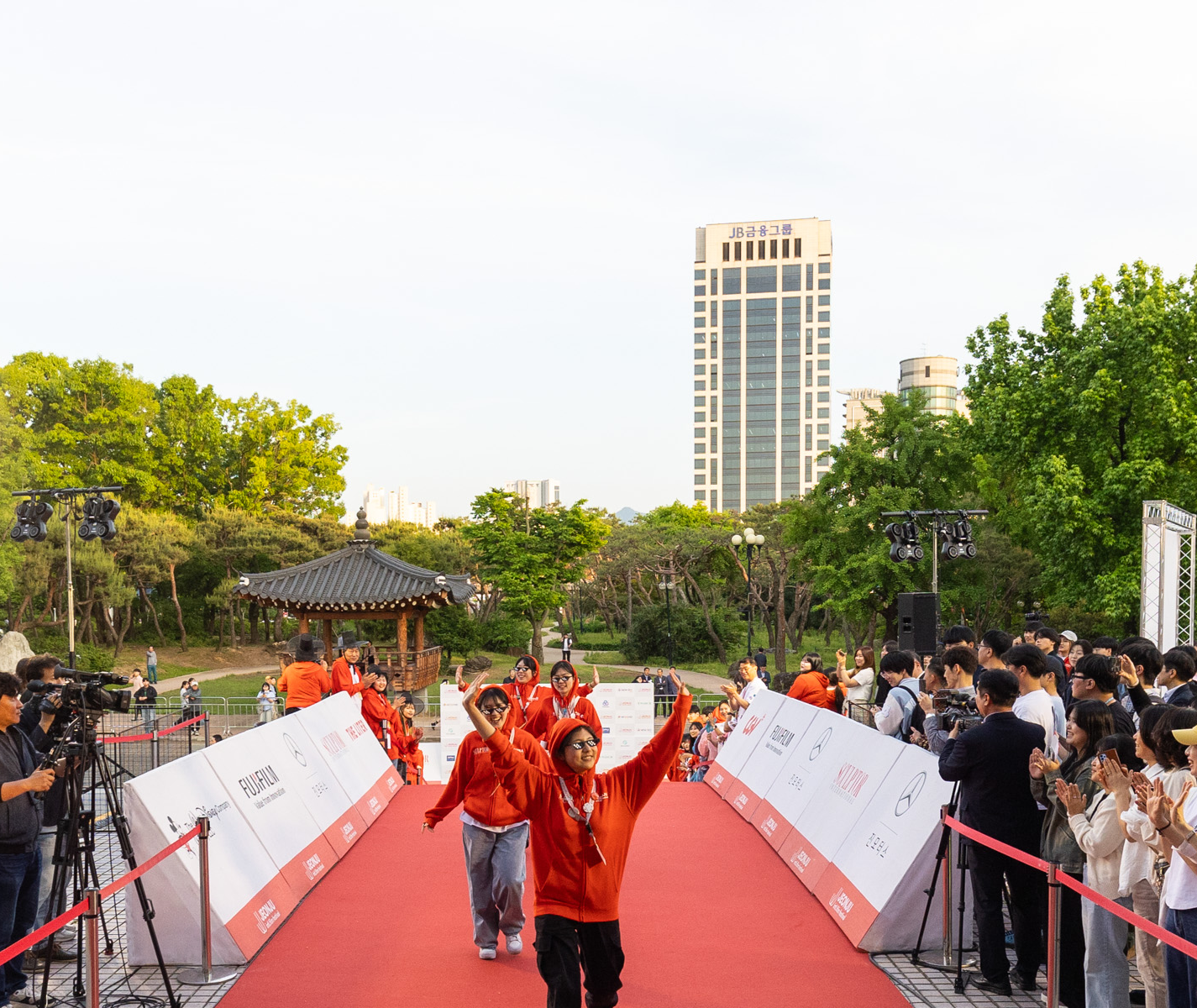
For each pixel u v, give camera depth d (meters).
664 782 11.59
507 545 41.09
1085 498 25.16
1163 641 15.93
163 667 46.62
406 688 28.11
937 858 5.79
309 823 7.82
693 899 7.07
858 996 5.30
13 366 53.91
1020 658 6.18
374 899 7.08
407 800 10.57
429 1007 5.15
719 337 140.50
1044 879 5.33
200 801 6.36
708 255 140.62
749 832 9.13
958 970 5.50
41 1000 5.12
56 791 5.96
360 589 27.69
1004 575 32.97
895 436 33.53
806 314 138.38
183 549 50.34
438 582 27.44
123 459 56.81
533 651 42.25
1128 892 4.43
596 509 55.53
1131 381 24.64
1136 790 3.88
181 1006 5.22
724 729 12.95
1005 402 26.50
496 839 5.84
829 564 33.53
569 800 4.27
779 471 138.38
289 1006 5.18
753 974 5.63
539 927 4.32
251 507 59.12
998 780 5.32
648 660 48.97
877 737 7.40
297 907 6.86
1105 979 4.59
